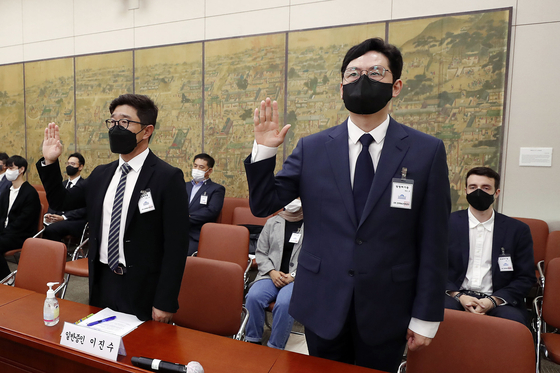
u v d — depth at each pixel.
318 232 1.19
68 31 5.60
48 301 1.45
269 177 1.14
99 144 5.52
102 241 1.63
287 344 2.67
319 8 4.23
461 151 3.76
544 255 3.30
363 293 1.11
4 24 6.04
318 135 1.25
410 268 1.14
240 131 4.67
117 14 5.26
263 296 2.48
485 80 3.65
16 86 6.04
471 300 2.18
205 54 4.77
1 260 3.28
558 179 3.51
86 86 5.52
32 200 3.79
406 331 1.16
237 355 1.28
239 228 2.85
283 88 4.41
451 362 1.38
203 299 1.93
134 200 1.57
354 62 1.11
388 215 1.10
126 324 1.48
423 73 3.84
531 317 3.09
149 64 5.09
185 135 4.95
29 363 1.36
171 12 4.95
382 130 1.15
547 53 3.49
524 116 3.59
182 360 1.24
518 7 3.55
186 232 1.62
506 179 3.68
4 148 6.25
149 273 1.59
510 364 1.31
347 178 1.14
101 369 1.20
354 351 1.38
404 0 3.89
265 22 4.48
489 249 2.33
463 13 3.67
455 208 3.81
